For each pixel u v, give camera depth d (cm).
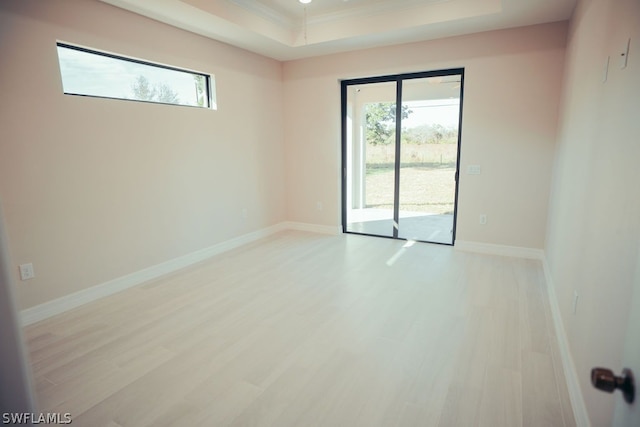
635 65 134
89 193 306
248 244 490
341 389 196
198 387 199
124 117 329
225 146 446
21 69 257
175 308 296
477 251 439
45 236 279
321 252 449
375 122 512
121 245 335
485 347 234
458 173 454
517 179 405
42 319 279
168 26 361
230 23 362
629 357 69
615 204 145
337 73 493
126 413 180
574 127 262
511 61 390
